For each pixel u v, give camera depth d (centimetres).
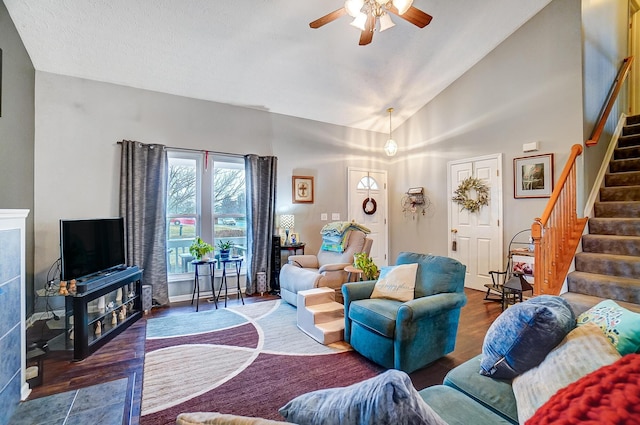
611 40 439
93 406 199
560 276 300
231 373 237
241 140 479
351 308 272
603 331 123
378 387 70
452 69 487
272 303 419
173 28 330
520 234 429
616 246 313
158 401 203
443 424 68
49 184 355
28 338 300
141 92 408
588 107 375
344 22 360
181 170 438
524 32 421
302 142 537
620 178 386
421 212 574
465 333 315
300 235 532
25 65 323
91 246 312
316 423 76
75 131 369
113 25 316
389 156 636
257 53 384
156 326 334
